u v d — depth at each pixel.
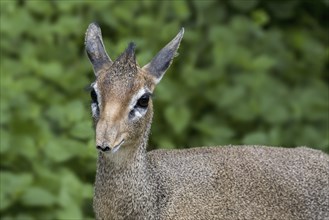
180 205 15.31
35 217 17.72
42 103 19.28
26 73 19.58
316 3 23.30
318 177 15.91
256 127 20.69
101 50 15.08
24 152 18.12
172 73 21.16
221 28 21.64
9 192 17.53
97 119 14.49
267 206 15.59
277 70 22.22
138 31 21.05
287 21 23.19
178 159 15.70
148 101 14.62
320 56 22.47
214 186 15.53
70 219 17.20
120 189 14.85
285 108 20.77
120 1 21.28
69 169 18.28
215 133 20.02
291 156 16.11
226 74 21.19
